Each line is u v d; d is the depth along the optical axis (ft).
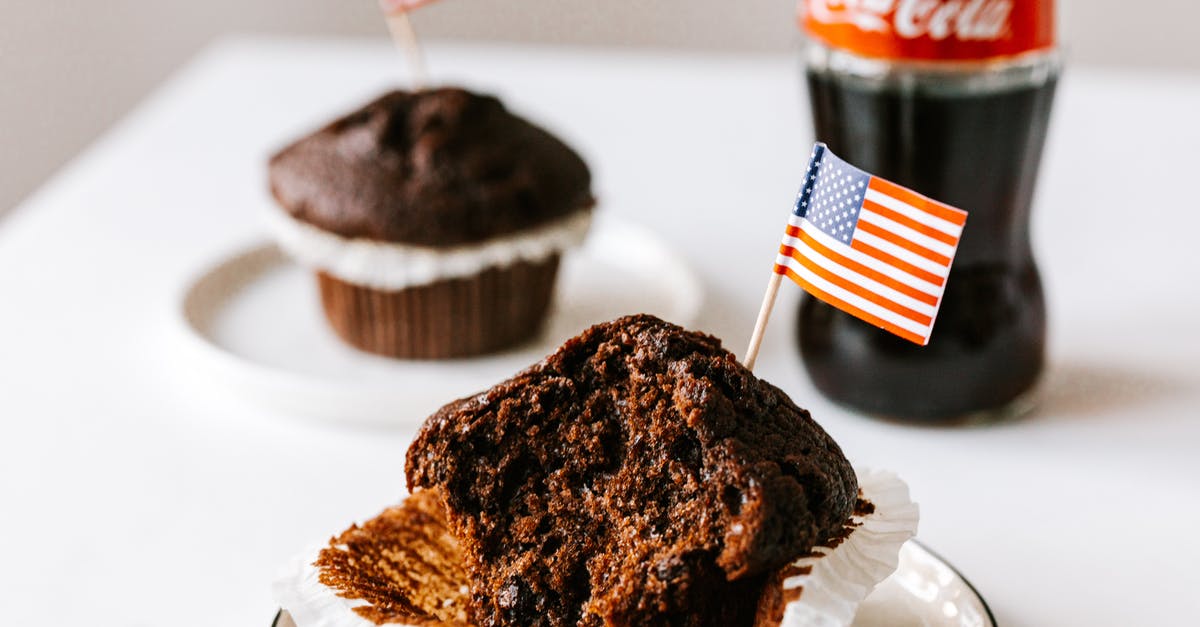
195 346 1.76
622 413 1.34
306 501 1.59
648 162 2.27
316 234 1.84
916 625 1.34
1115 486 1.59
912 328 1.34
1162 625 1.43
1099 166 2.19
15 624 1.45
